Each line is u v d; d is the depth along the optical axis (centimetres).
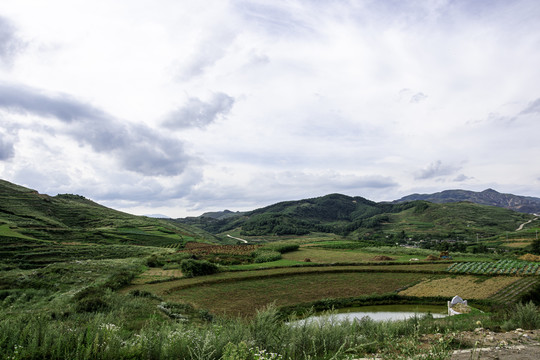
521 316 1189
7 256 6212
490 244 11875
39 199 14350
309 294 4269
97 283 3972
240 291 4394
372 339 963
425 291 4325
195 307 3244
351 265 6338
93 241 9606
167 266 6059
